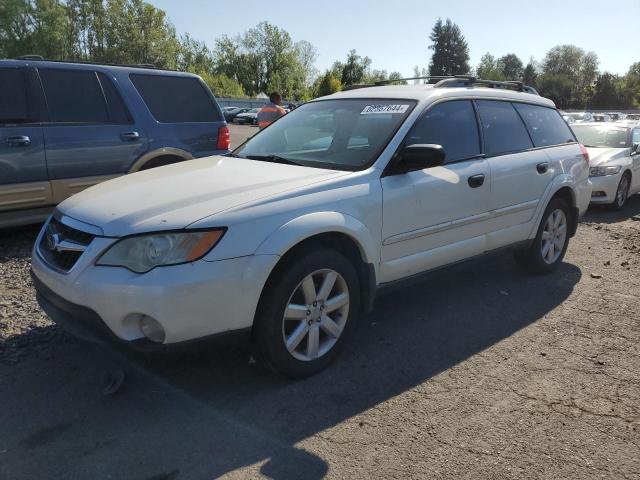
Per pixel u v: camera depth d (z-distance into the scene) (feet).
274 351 10.46
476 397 10.69
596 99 316.40
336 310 11.66
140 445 9.01
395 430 9.55
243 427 9.55
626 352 12.78
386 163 12.43
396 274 12.80
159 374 11.27
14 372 11.16
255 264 9.82
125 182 12.09
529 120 17.40
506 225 15.90
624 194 32.89
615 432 9.66
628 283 17.84
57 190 19.56
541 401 10.60
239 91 251.19
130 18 217.15
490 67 374.63
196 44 264.31
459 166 14.11
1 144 18.19
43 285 10.59
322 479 8.30
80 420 9.66
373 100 14.47
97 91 20.62
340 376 11.36
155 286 9.09
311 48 291.99
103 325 9.52
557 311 15.23
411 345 12.89
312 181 11.29
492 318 14.64
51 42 192.24
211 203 10.14
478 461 8.79
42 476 8.25
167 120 22.24
